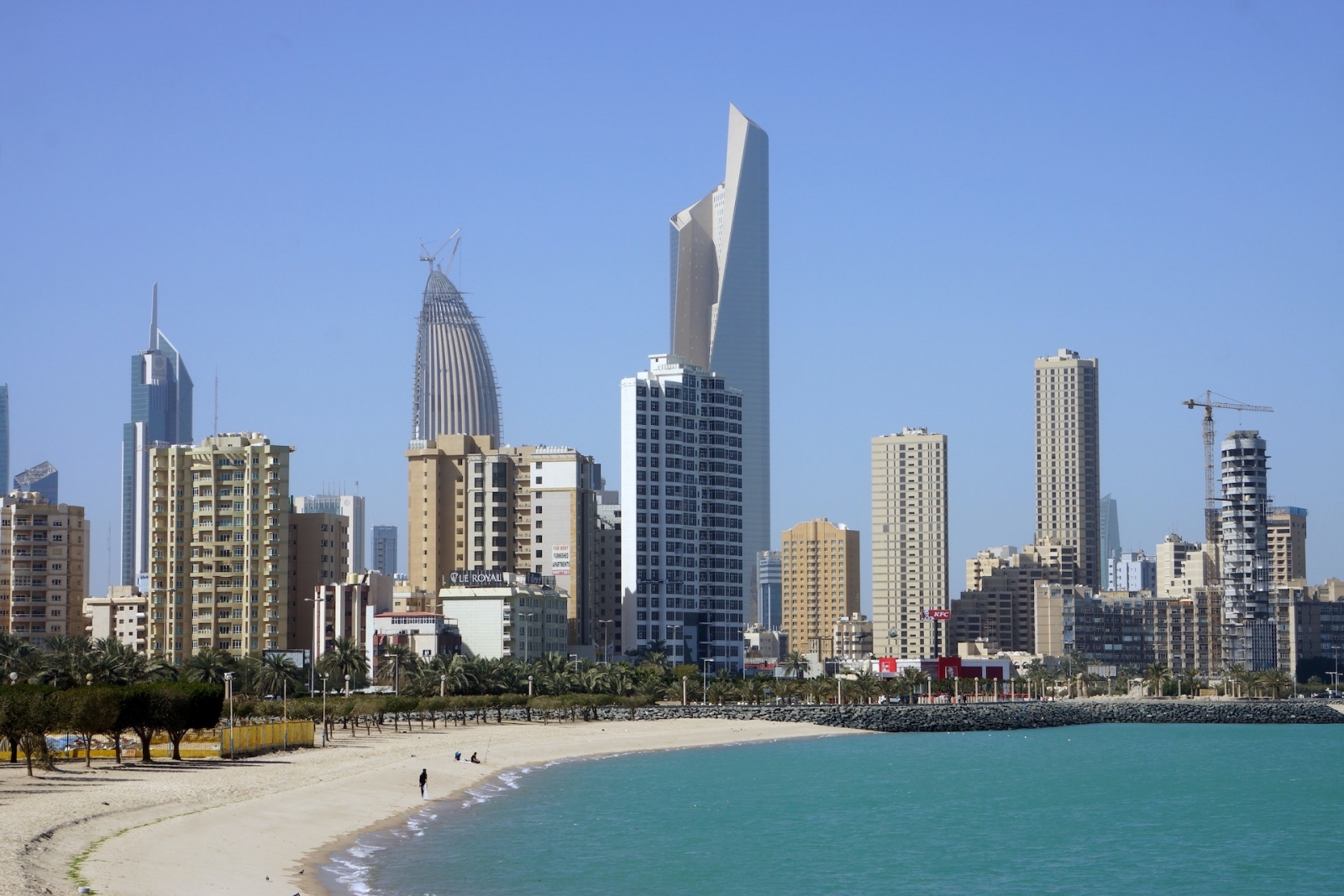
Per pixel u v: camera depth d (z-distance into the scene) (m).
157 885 91.94
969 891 121.06
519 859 124.75
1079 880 127.88
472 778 189.88
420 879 111.19
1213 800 194.88
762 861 132.50
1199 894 122.31
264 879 101.12
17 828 107.12
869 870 129.75
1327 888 125.75
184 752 188.38
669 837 144.12
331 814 139.25
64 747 185.38
